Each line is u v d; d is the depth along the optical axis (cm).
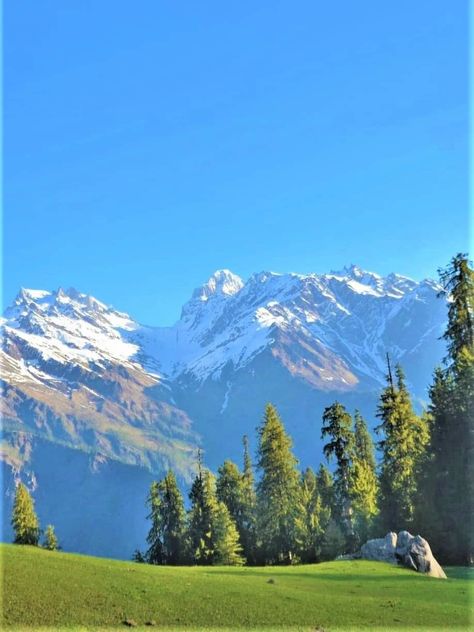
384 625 2992
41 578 3219
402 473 6681
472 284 5797
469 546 6056
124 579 3444
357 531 7044
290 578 4200
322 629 2870
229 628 2809
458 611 3312
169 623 2817
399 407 6838
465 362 5859
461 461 6219
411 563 4897
